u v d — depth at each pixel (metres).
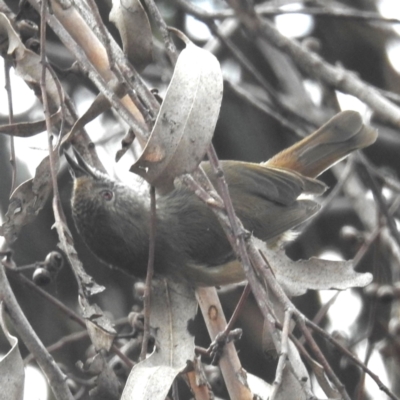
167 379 5.80
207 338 11.41
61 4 6.83
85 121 6.58
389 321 11.02
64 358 10.77
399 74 13.40
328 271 6.40
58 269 7.68
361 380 8.01
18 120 11.95
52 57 12.00
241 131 12.48
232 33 12.95
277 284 5.51
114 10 6.50
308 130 11.92
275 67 12.48
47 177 6.60
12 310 6.02
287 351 5.21
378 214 9.48
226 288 11.23
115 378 6.61
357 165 10.16
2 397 5.75
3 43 6.96
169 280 8.29
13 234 6.63
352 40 13.35
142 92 6.10
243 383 6.84
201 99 5.47
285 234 9.61
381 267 9.78
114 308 11.27
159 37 12.38
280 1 12.44
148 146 5.47
